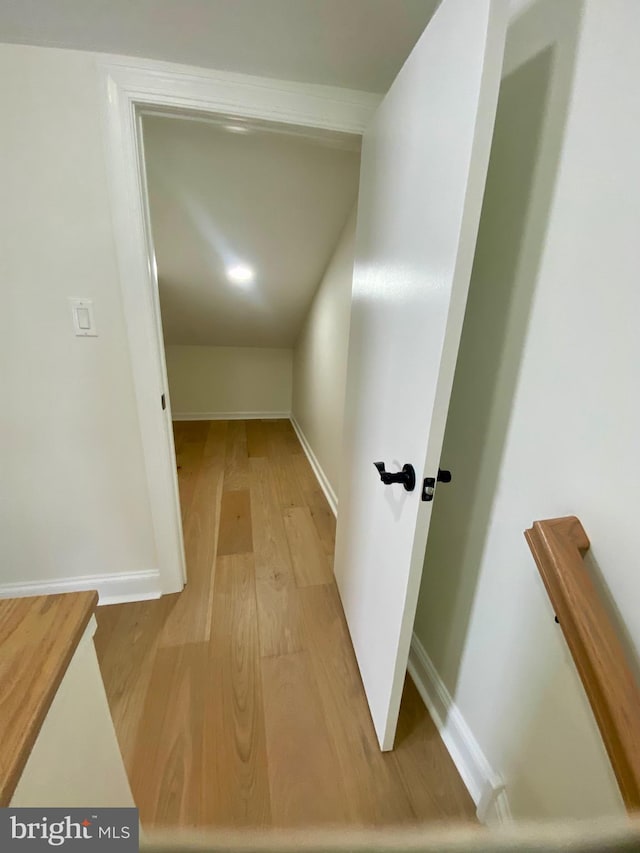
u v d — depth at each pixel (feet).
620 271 1.80
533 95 2.27
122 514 4.86
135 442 4.58
